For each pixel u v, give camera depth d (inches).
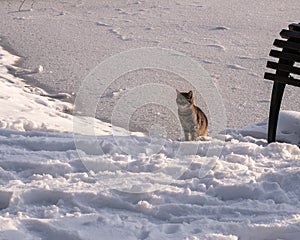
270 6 1150.3
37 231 264.8
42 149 369.4
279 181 313.9
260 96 598.9
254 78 666.8
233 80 656.4
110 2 1208.8
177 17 1043.9
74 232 261.1
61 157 350.0
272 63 398.0
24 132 398.6
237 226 266.7
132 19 1029.8
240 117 530.0
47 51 800.9
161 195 298.2
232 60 746.2
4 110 482.0
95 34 909.8
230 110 548.4
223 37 882.8
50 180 314.7
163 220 280.5
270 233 263.7
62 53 789.2
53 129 430.0
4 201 293.0
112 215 280.1
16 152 354.3
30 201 294.0
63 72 692.7
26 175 326.3
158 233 262.2
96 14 1081.4
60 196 294.7
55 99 586.9
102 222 271.6
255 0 1221.1
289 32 387.2
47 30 940.6
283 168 337.1
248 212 283.0
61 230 261.7
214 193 303.0
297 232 262.4
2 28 954.7
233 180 313.9
